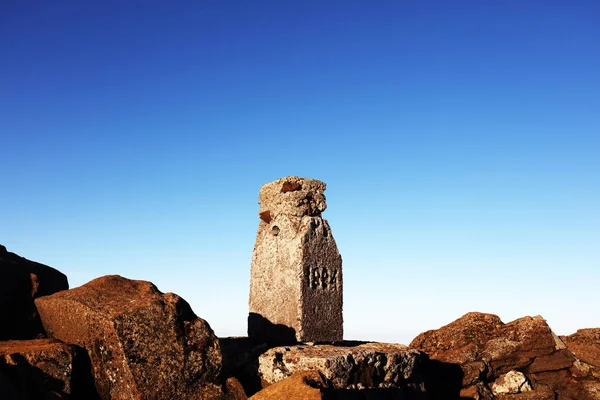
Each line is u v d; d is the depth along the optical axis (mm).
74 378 9078
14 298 11312
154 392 8828
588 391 12750
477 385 12531
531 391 12648
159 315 9328
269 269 12727
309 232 12414
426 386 12336
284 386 9070
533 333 13070
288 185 12797
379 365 10430
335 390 9508
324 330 12367
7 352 8797
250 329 12930
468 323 13648
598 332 13977
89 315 9242
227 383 9672
